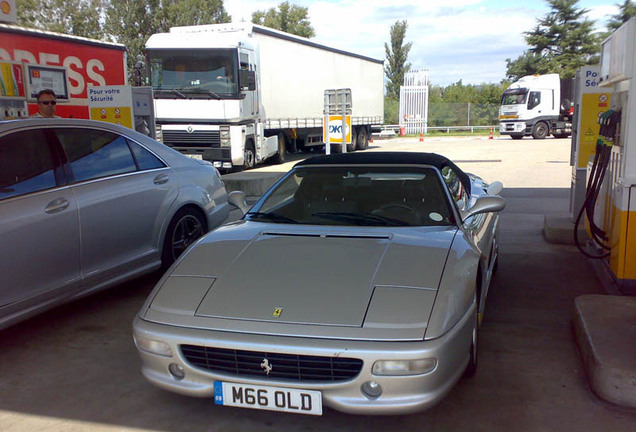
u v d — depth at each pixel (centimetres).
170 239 509
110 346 390
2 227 359
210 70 1356
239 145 1389
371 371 251
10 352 381
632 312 375
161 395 324
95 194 427
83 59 1093
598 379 307
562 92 3088
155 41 1375
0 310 359
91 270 425
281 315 269
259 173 1501
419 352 249
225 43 1345
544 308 456
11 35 934
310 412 259
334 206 387
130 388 332
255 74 1460
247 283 296
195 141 1388
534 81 3019
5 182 376
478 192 493
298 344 255
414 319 261
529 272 556
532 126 3017
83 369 356
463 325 276
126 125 816
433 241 329
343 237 339
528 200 1005
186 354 275
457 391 321
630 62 434
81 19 3769
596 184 495
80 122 447
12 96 791
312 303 274
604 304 391
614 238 474
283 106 1752
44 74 845
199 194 541
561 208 916
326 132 1051
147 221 476
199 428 289
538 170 1488
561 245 664
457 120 4053
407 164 412
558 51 4788
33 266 378
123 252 454
